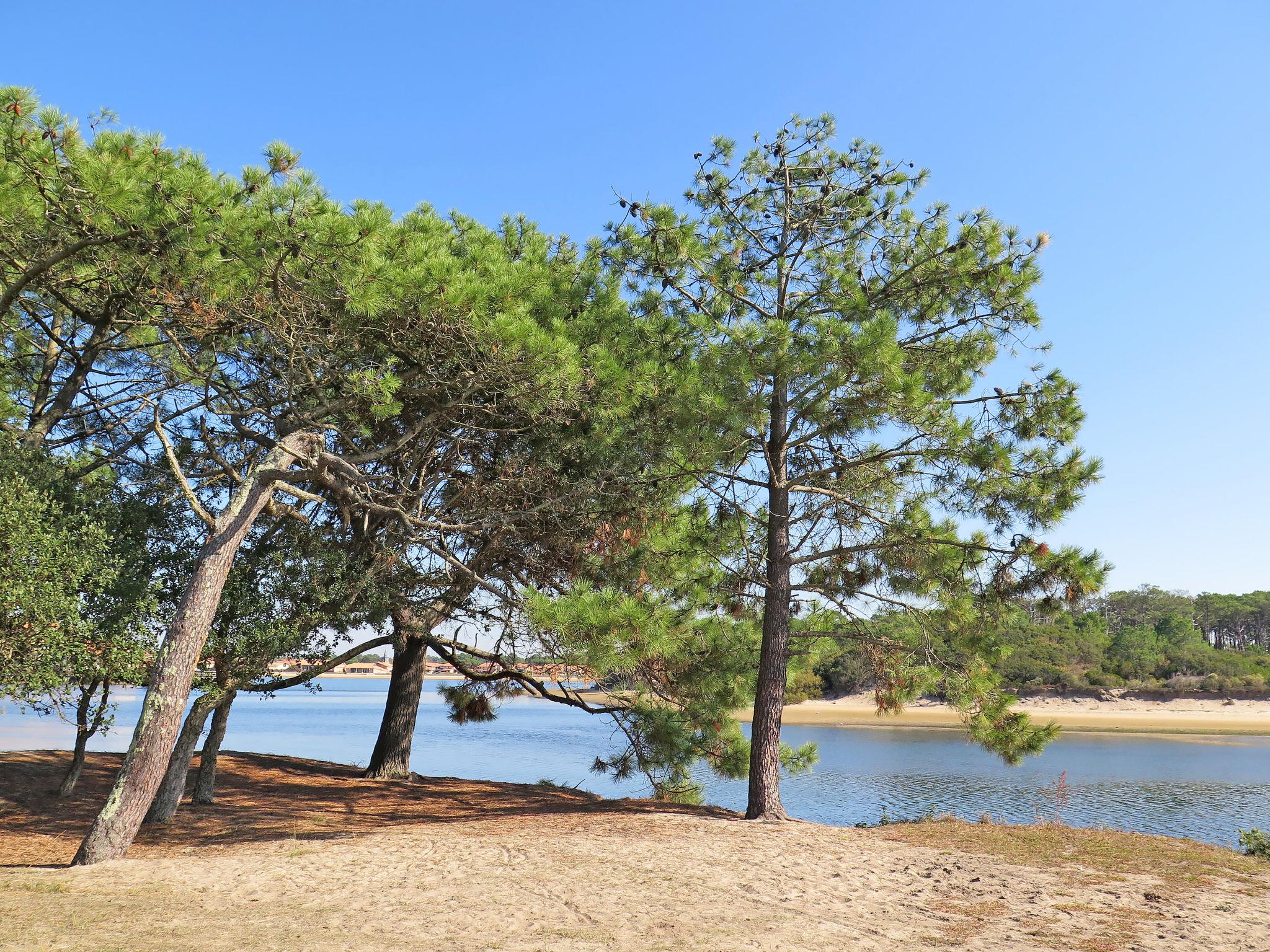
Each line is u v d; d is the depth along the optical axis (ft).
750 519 44.21
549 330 37.68
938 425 34.47
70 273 32.50
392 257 30.83
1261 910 23.49
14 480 28.73
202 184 27.25
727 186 44.11
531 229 48.47
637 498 42.55
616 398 36.06
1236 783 94.99
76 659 29.50
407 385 37.40
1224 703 231.09
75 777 43.39
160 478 42.73
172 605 38.27
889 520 41.34
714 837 33.78
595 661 33.88
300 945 18.42
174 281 29.37
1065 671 243.60
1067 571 34.27
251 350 37.60
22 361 41.19
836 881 26.45
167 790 39.11
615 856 29.53
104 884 24.94
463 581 46.52
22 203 27.25
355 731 149.69
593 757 105.29
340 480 38.68
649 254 40.93
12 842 33.27
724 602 44.37
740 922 21.33
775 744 40.32
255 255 28.55
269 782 53.42
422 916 21.40
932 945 19.72
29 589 26.40
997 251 38.83
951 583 39.09
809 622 46.42
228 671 38.24
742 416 35.01
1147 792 87.30
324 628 41.91
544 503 40.93
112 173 25.84
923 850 32.07
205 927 19.95
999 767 107.34
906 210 42.57
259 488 33.83
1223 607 345.72
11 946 17.42
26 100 26.35
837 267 41.16
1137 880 27.20
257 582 39.09
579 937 19.57
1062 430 38.19
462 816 43.14
